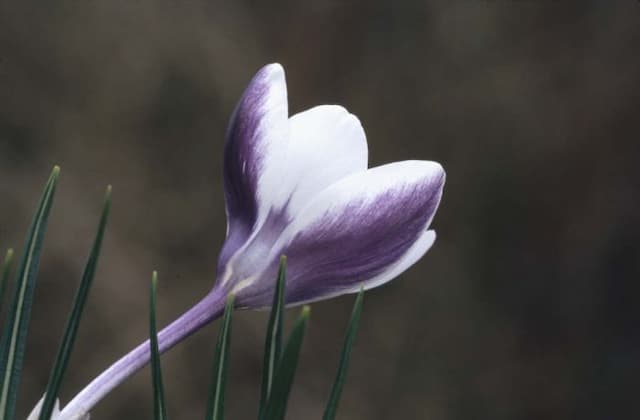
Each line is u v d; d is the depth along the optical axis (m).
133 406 1.47
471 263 1.71
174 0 1.65
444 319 1.67
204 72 1.65
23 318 0.45
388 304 1.66
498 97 1.74
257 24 1.69
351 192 0.46
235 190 0.46
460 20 1.73
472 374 1.67
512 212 1.73
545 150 1.74
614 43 1.75
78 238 1.52
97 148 1.60
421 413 1.62
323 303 1.62
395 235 0.46
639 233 1.73
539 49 1.75
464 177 1.72
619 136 1.74
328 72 1.71
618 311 1.73
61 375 0.44
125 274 1.51
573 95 1.75
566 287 1.73
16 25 1.63
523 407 1.69
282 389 0.43
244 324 1.52
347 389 1.61
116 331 1.49
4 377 0.44
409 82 1.72
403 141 1.72
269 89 0.46
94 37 1.64
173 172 1.61
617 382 1.71
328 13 1.70
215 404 0.44
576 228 1.74
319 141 0.46
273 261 0.46
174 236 1.58
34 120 1.62
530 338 1.71
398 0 1.72
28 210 1.54
